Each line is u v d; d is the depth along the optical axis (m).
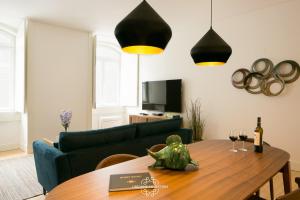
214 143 2.28
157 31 1.32
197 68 4.91
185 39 5.12
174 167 1.43
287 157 1.78
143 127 2.90
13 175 3.34
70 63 5.08
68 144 2.19
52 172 2.18
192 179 1.31
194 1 3.57
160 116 5.30
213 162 1.64
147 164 1.58
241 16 4.16
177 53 5.30
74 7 3.89
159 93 5.61
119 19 4.49
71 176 2.15
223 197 1.09
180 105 5.16
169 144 1.54
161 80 5.60
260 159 1.72
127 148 2.63
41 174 2.52
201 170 1.47
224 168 1.51
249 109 4.08
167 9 3.89
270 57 3.81
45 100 4.72
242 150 1.99
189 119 5.05
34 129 4.59
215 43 1.91
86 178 1.32
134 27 1.31
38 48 4.59
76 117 5.22
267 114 3.85
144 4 1.40
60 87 4.94
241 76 4.17
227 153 1.89
